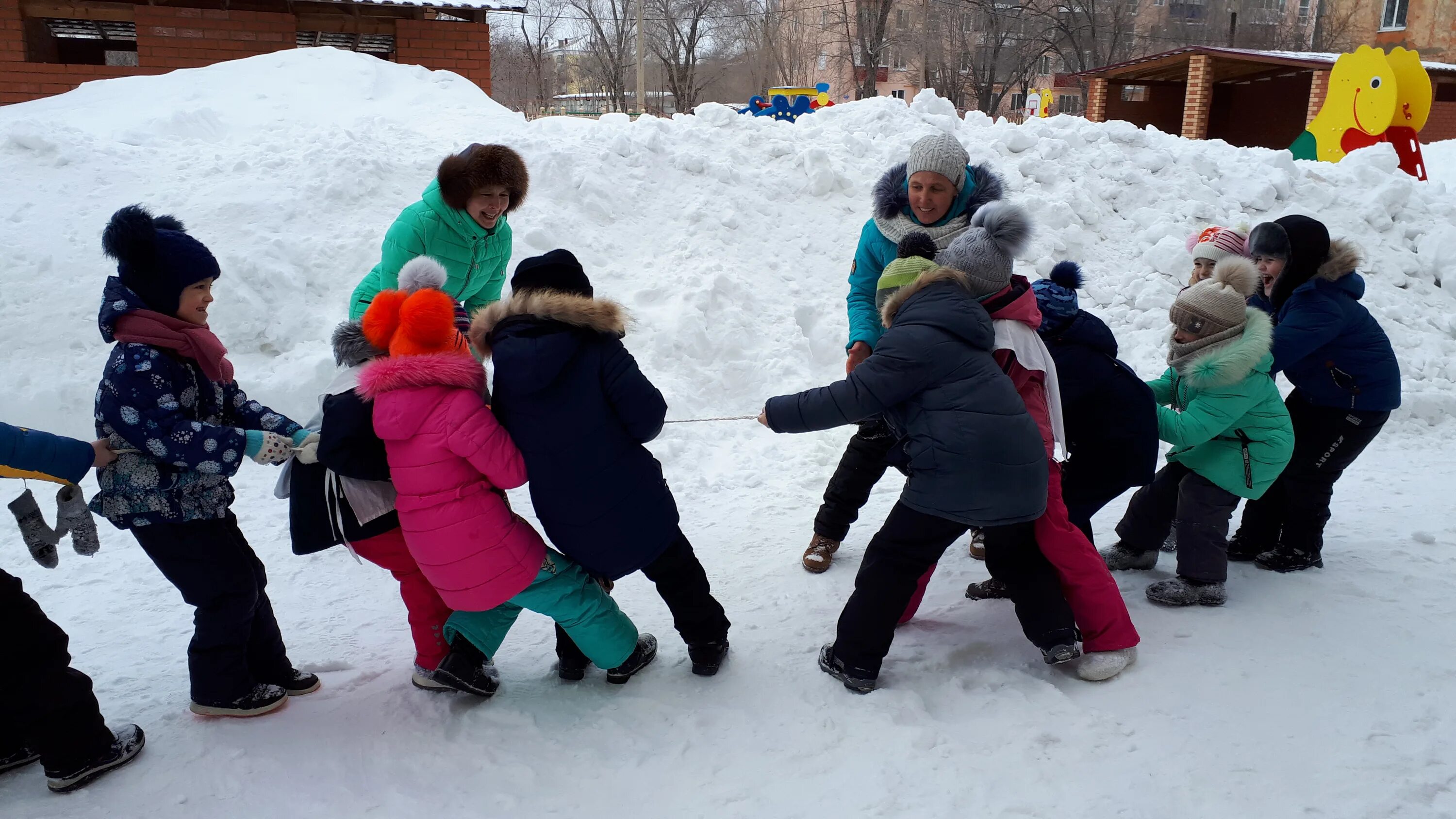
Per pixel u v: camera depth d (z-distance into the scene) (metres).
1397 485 5.32
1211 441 3.66
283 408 5.52
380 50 16.67
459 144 7.81
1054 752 2.73
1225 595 3.71
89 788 2.61
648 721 2.95
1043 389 3.26
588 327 2.79
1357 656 3.26
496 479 2.80
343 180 6.92
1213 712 2.92
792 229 7.67
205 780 2.65
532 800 2.58
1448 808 2.46
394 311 2.88
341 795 2.60
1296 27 39.94
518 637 3.61
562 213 7.20
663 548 3.00
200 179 6.88
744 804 2.54
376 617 3.78
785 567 4.18
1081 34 35.16
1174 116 20.19
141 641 3.52
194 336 2.71
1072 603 3.19
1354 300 3.88
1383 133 13.80
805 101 15.98
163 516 2.70
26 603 2.57
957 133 9.24
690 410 6.01
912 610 3.57
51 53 13.45
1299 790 2.54
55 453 2.56
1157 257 7.89
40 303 5.59
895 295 3.09
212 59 12.76
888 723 2.89
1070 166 8.74
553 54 44.28
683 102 33.88
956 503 2.94
